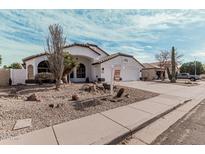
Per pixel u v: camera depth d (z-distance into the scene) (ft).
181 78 142.72
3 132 15.94
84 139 14.75
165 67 131.85
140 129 18.52
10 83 61.36
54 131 16.37
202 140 15.58
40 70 71.97
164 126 19.62
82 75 86.63
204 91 53.36
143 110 25.31
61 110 23.57
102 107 26.22
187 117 23.57
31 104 26.61
